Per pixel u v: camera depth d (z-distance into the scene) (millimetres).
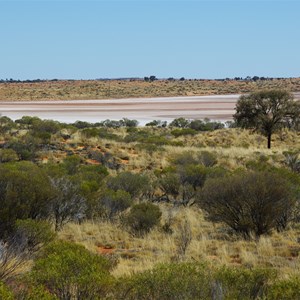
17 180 15289
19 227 12844
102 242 16109
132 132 59750
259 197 16781
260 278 8875
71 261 8930
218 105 141000
